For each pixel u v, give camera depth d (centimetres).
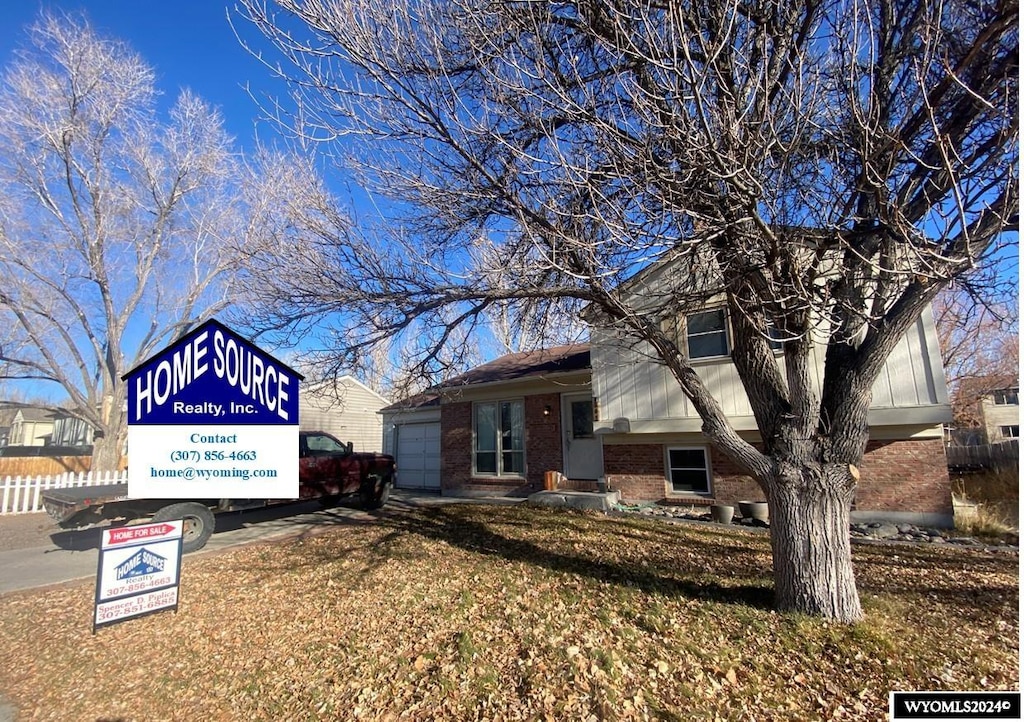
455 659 414
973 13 371
